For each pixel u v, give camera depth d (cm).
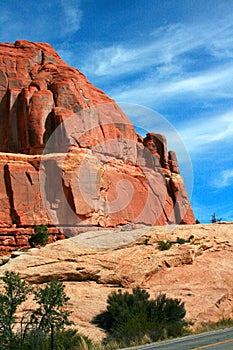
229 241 3209
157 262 2728
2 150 7675
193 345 1488
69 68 8744
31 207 6362
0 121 7931
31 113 7506
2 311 1767
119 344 1786
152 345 1655
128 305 2197
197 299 2497
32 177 6525
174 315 2155
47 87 7994
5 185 6500
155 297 2384
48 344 1731
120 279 2591
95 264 2630
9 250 5903
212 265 2833
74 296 2406
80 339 1828
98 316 2236
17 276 1848
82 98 7806
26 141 7425
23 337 1781
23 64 8525
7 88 8212
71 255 2664
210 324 2264
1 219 6244
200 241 3161
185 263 2798
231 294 2575
